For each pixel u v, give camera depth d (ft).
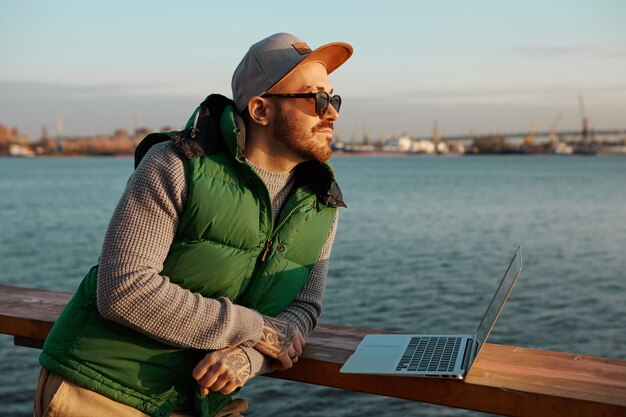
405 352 6.91
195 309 6.19
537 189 173.17
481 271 46.42
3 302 8.79
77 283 41.98
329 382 6.78
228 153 6.62
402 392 6.36
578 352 26.48
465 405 6.09
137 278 6.10
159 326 6.13
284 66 6.72
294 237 7.00
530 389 5.83
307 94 6.72
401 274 44.57
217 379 6.34
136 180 6.40
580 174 300.40
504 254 56.49
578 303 35.99
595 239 68.03
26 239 64.80
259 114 6.86
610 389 5.82
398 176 277.23
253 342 6.53
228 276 6.61
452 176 274.57
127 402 6.40
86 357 6.37
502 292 6.45
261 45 6.93
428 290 38.58
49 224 81.20
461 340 7.23
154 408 6.50
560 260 53.52
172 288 6.20
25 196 142.51
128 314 6.10
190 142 6.45
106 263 6.20
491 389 5.92
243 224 6.54
